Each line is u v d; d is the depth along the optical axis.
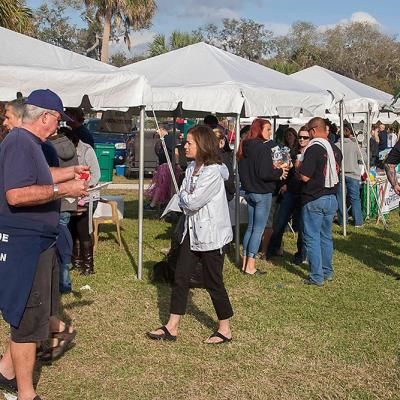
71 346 4.89
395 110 11.60
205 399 4.08
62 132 6.25
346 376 4.49
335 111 10.46
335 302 6.25
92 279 6.80
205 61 8.15
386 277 7.33
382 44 72.81
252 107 7.38
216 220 4.72
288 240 9.28
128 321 5.51
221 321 5.03
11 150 3.44
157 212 11.80
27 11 15.93
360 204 10.90
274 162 6.97
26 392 3.72
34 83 5.59
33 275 3.55
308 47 70.56
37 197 3.43
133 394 4.13
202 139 4.68
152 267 7.35
